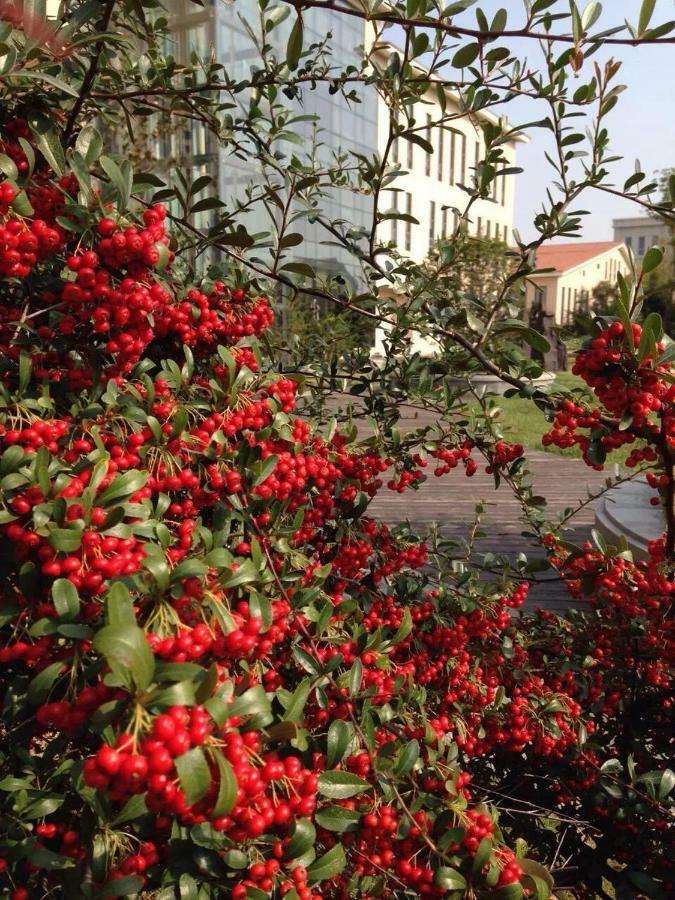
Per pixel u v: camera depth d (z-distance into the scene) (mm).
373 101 20312
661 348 1965
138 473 1215
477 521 3242
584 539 6469
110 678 892
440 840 1334
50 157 1608
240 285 2211
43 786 1425
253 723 1085
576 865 2502
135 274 1567
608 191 2281
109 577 1088
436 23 1824
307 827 1155
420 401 2986
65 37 1609
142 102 2463
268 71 2426
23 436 1349
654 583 2537
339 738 1296
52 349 1710
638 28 1739
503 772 2793
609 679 2846
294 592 1607
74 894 1167
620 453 9180
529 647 2939
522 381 2340
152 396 1602
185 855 1177
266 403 1863
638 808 2281
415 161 30328
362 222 19859
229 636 1047
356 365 3145
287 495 1845
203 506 1672
